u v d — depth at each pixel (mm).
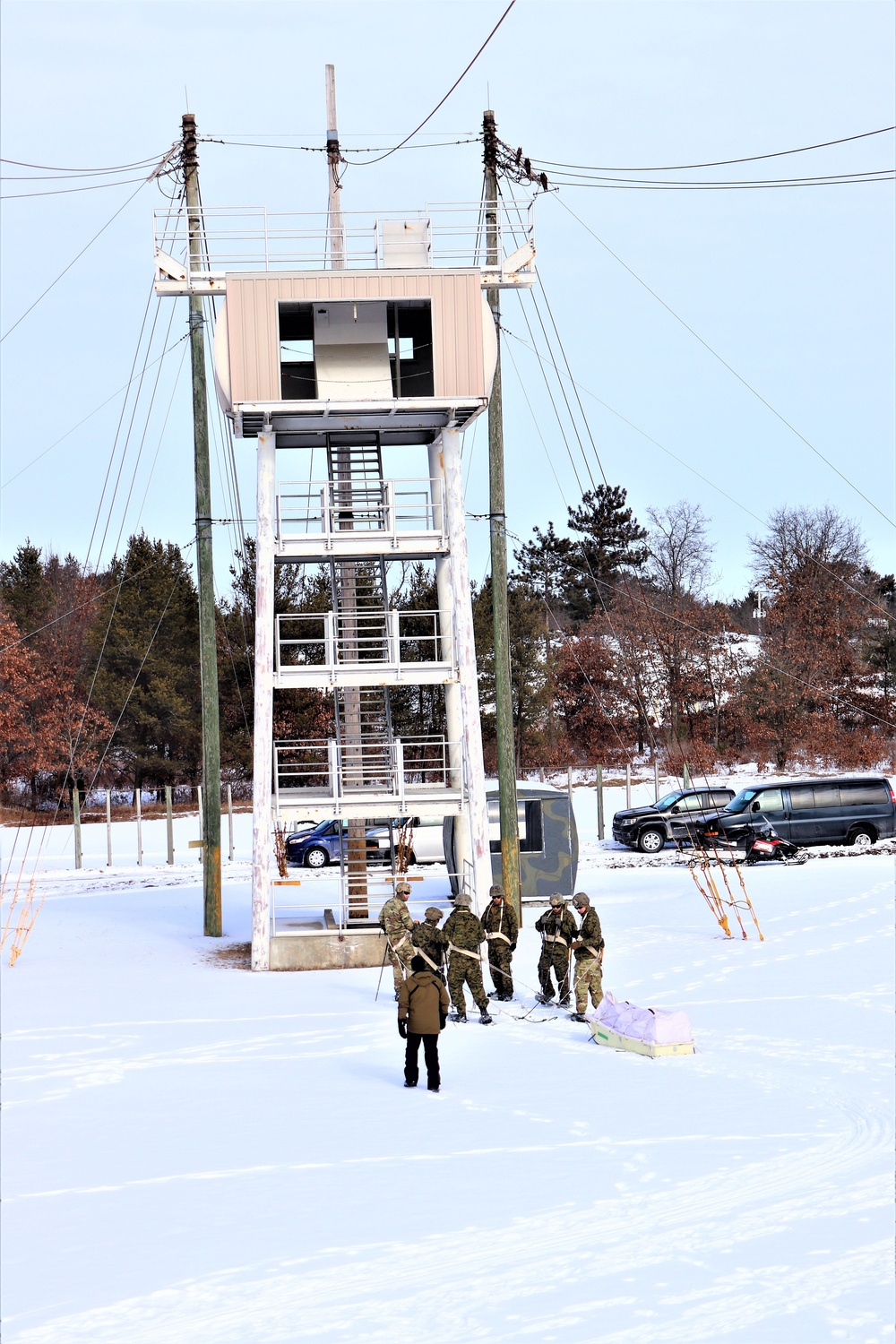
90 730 71625
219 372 27875
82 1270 9961
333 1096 15688
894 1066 16062
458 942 20578
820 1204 10961
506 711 30281
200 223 30406
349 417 28531
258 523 27703
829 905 29906
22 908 35594
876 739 73875
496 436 30781
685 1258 9828
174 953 28531
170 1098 15680
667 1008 20172
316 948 26656
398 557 29500
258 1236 10594
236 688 71375
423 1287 9422
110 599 73312
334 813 27078
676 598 83188
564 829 33344
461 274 28328
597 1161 12430
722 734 77812
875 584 85438
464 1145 13180
